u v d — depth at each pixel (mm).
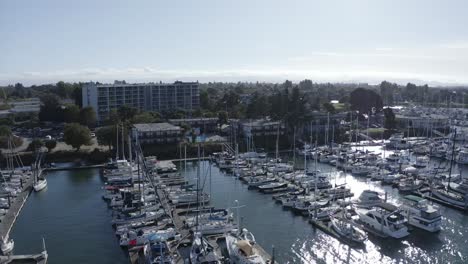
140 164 108625
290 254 62594
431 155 140875
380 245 65750
